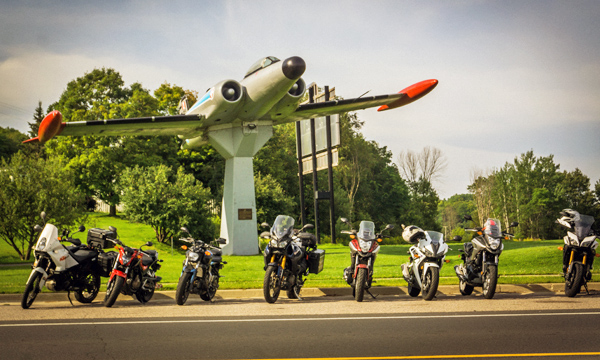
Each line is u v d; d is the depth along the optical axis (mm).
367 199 73000
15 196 22141
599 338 6578
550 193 84688
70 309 9445
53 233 9586
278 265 10281
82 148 42750
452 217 137125
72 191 23766
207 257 10422
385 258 19062
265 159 47812
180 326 7578
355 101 25547
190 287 10078
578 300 10039
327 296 11453
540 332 6949
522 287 11695
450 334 6867
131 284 10109
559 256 16906
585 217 10750
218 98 22359
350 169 66938
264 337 6766
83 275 10047
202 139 27062
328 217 52469
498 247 10352
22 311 9164
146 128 23906
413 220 76125
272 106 23688
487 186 90875
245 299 11078
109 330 7285
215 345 6316
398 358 5652
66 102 47250
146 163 41844
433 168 77188
